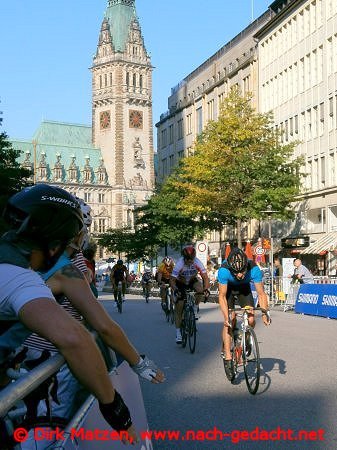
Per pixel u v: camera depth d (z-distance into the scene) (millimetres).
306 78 61000
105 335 3385
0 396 2217
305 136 61344
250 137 49938
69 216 2861
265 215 50406
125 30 189750
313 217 59781
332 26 55938
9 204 2828
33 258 2854
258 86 72938
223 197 50375
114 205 189750
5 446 2447
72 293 3432
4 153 43969
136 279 90438
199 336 18875
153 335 19484
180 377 11727
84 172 191500
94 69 192250
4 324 2678
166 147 110375
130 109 189250
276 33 67875
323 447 6996
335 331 19203
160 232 69500
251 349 9992
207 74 92000
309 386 10477
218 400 9562
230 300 10672
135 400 4590
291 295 30156
